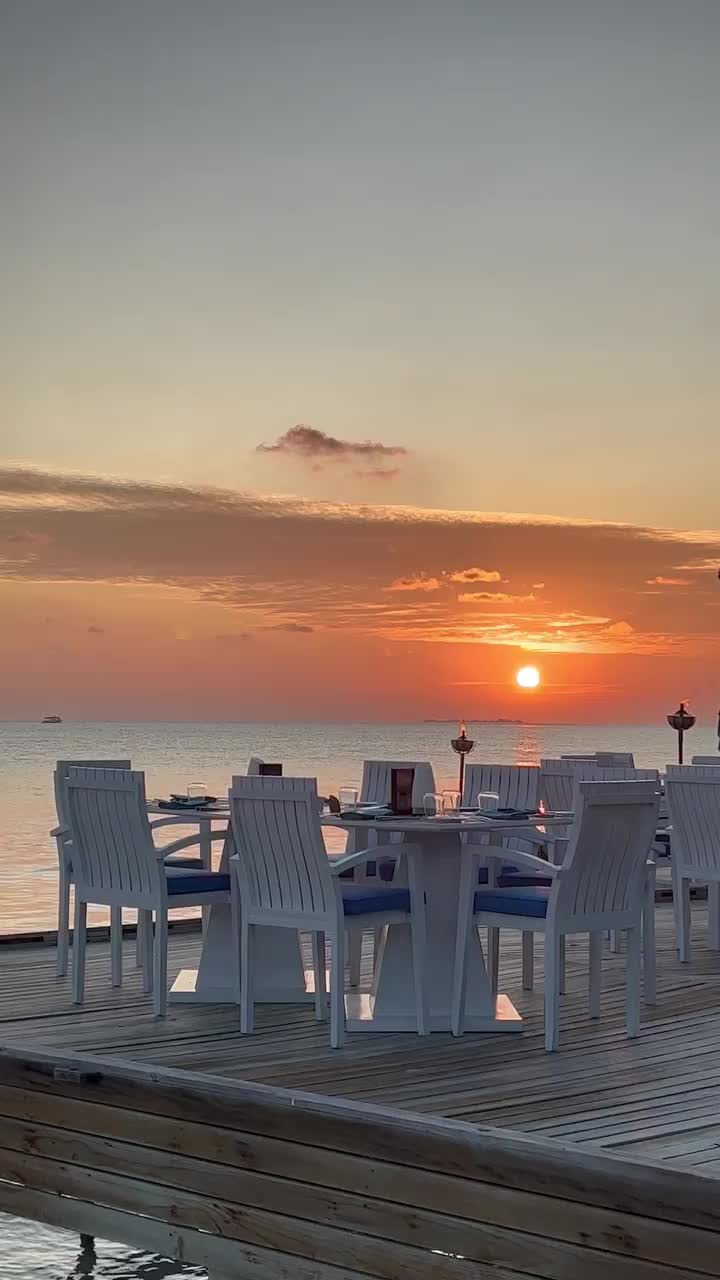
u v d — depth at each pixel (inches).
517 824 214.1
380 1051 201.2
